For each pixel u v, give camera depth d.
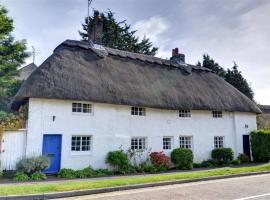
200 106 19.31
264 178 12.65
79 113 15.16
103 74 16.89
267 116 31.86
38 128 13.80
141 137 17.56
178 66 22.75
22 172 12.24
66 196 8.55
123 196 8.59
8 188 8.78
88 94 14.84
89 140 15.47
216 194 8.90
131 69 19.02
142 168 15.91
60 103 14.62
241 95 23.67
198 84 21.67
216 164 19.47
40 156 12.98
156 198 8.29
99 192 9.20
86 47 18.33
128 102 16.08
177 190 9.64
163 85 19.19
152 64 21.27
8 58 29.80
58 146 14.32
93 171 14.30
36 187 9.02
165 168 16.75
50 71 14.84
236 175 13.36
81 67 16.34
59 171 13.65
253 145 22.23
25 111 15.79
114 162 15.09
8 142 13.22
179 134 19.17
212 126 21.06
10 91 30.17
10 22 27.11
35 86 13.73
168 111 18.98
